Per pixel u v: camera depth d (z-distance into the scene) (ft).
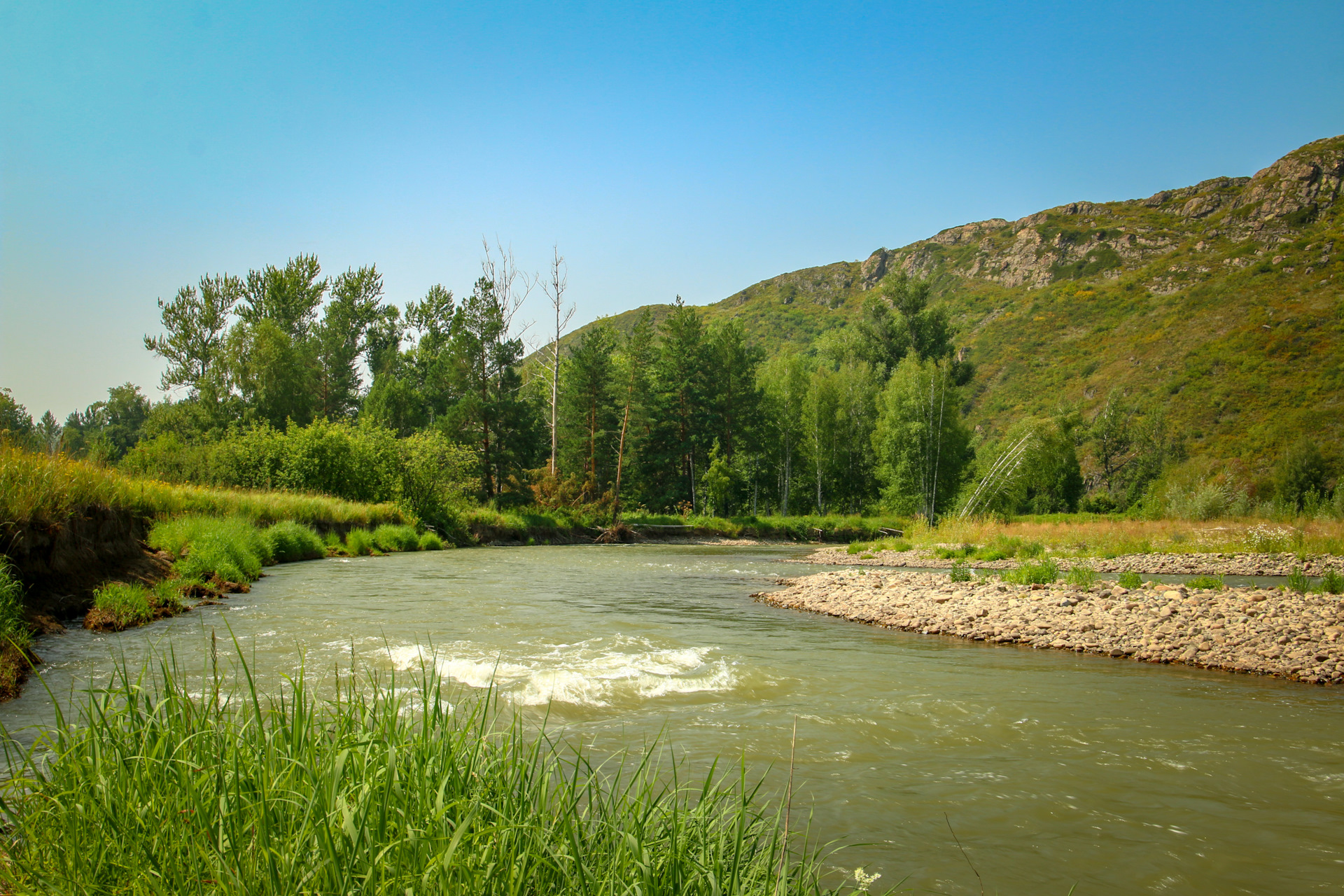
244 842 8.18
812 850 12.94
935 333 261.85
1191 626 36.47
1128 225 609.01
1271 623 36.60
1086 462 312.71
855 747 18.94
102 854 8.07
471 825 8.48
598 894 8.16
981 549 99.60
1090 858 13.08
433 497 117.29
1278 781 17.04
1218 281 362.94
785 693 24.57
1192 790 16.43
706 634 36.40
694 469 207.41
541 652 28.91
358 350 221.87
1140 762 18.28
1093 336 403.13
